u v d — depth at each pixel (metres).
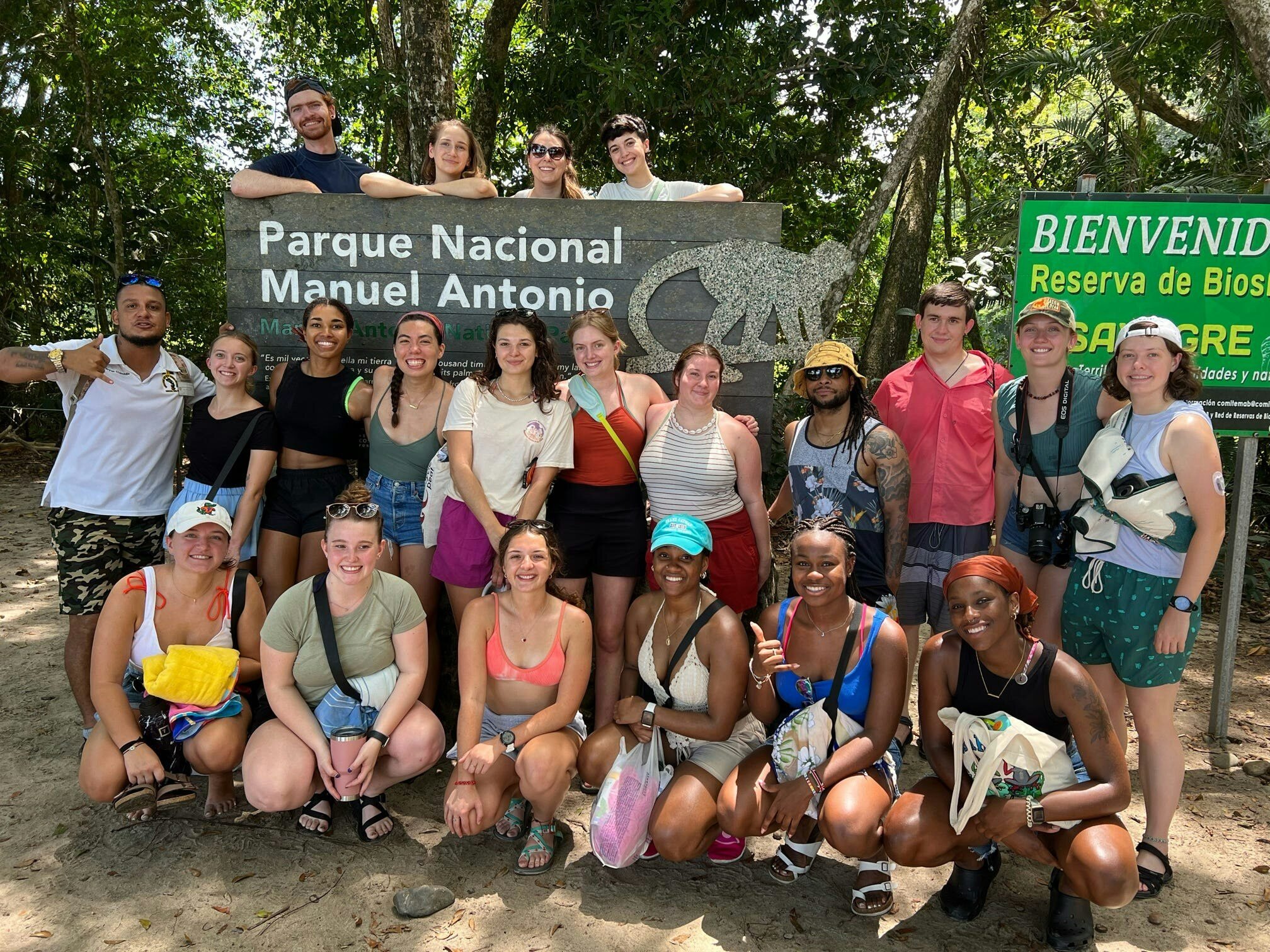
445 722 4.28
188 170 12.58
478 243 4.32
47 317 12.96
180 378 3.99
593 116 9.90
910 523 3.80
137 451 3.90
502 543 3.13
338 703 3.23
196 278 12.29
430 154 4.55
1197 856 3.27
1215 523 2.95
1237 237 3.92
